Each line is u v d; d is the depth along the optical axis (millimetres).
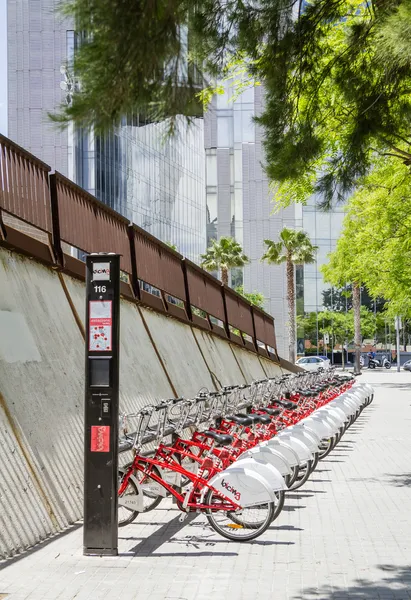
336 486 10914
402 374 61469
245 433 9539
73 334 10586
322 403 15859
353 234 35156
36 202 10727
